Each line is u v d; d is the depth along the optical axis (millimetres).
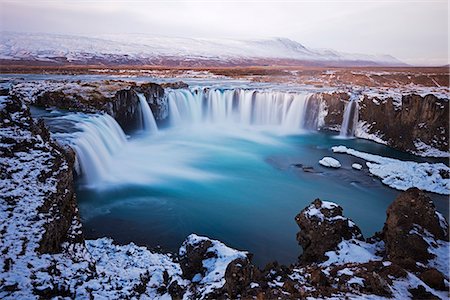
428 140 25656
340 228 9062
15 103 11867
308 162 23484
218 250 8367
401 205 8914
